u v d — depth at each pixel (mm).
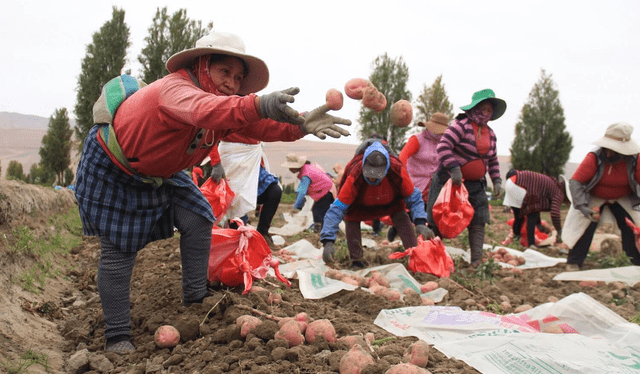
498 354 2564
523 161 28422
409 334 3076
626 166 5938
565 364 2412
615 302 4672
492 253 6738
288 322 2709
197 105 2459
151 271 4590
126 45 25953
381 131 26031
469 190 5855
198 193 3328
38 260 4383
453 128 5762
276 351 2535
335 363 2434
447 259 5055
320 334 2717
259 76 3053
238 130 3176
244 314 3072
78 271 4785
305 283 4180
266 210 6340
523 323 3127
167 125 2627
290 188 25922
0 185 5199
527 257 6762
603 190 6086
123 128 2719
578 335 2811
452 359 2564
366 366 2285
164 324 3096
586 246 6285
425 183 7152
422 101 25719
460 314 3301
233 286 3756
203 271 3367
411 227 5293
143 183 2918
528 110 28484
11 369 2346
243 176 5746
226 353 2672
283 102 2330
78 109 25344
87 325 3291
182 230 3271
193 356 2730
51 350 2803
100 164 2832
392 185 4914
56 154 25719
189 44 23828
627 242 6172
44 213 6129
